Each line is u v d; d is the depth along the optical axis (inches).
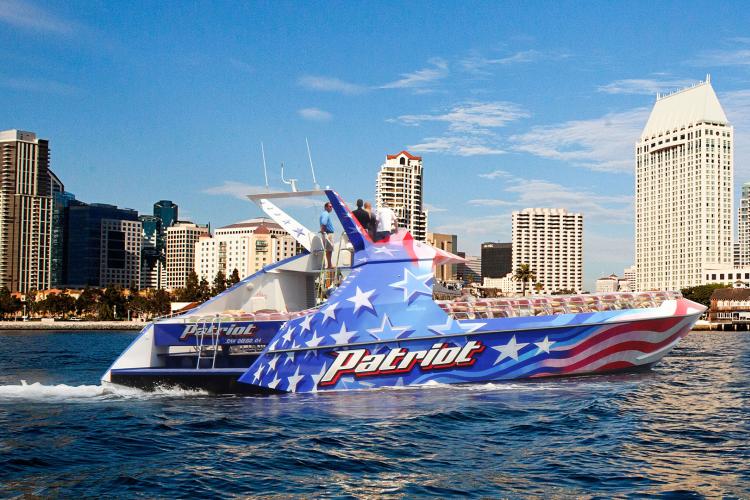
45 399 1087.6
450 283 1341.0
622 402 1018.7
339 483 637.9
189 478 653.3
